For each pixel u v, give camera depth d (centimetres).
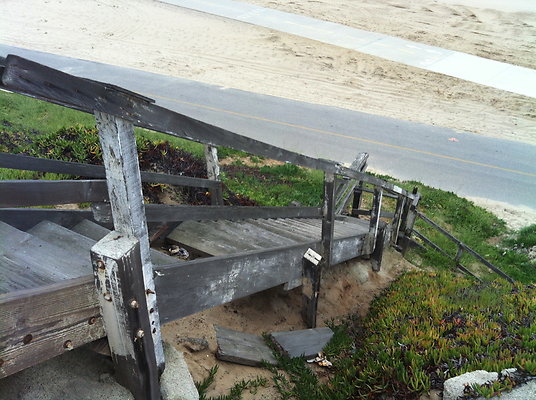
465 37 2575
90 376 249
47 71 168
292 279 452
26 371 242
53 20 2352
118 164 206
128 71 1917
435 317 478
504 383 344
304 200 1059
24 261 252
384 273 743
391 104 1916
